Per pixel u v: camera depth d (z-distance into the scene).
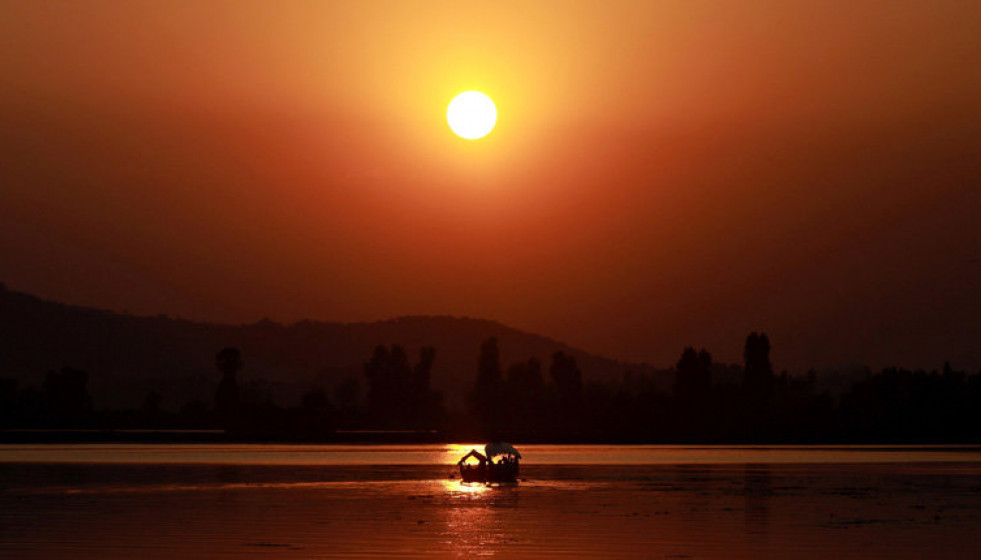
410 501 186.88
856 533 141.88
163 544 130.50
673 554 123.31
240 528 145.88
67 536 138.12
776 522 154.00
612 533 140.88
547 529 145.00
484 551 125.12
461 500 189.25
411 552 124.06
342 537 136.50
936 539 136.12
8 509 172.62
